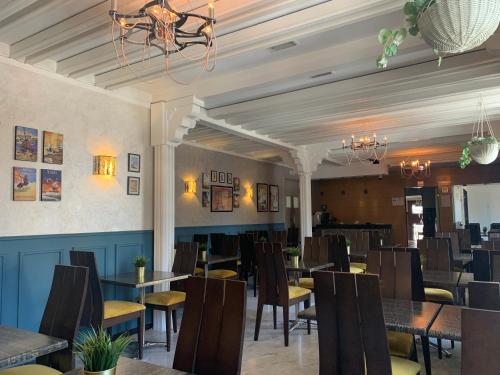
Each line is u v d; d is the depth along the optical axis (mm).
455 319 2188
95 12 2826
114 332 4309
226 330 1779
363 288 1979
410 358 2510
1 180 3385
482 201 13102
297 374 3338
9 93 3473
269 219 10766
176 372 1543
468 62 3455
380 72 3963
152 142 4922
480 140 4152
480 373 1312
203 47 3342
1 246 3361
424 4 1460
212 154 8555
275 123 5895
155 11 2225
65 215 3893
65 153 3922
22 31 3188
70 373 1493
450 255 4508
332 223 12555
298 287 4656
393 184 12094
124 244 4516
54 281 2643
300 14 2885
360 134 6926
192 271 4430
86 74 3928
